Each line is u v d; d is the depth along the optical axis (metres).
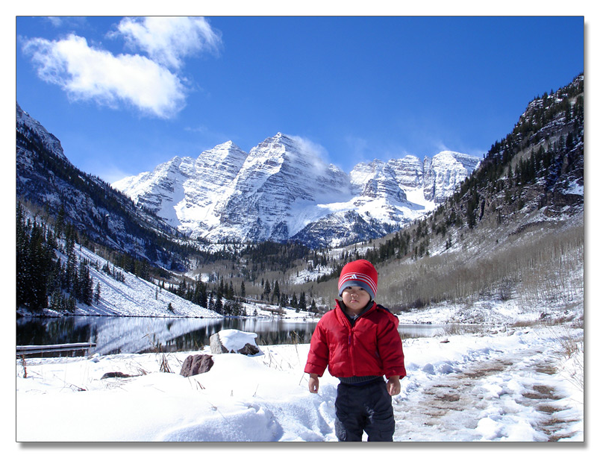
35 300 43.78
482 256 80.81
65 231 71.75
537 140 107.38
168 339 23.77
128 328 33.88
